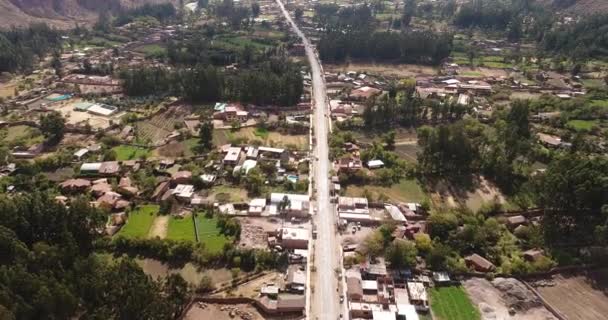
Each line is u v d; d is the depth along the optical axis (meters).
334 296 101.12
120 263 96.81
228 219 122.62
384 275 106.25
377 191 142.50
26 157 157.25
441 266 108.94
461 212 129.25
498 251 114.88
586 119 195.00
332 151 163.12
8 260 95.88
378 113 187.38
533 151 160.00
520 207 134.25
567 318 96.19
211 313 95.75
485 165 152.00
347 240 119.06
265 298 98.25
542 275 107.69
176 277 95.94
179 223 123.81
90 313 89.31
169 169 151.38
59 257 96.25
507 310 98.38
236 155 157.75
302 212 127.44
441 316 96.50
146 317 84.69
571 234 121.56
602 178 116.69
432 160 152.62
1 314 75.94
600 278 107.56
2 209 103.88
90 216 111.50
